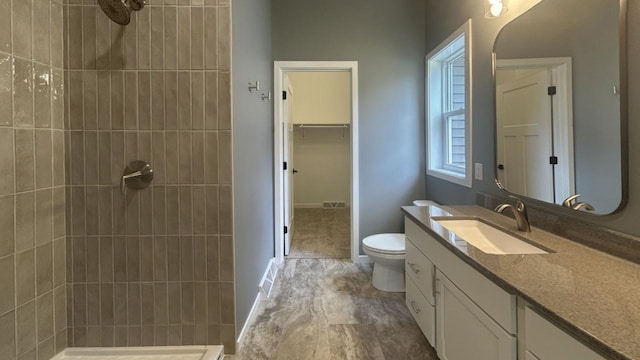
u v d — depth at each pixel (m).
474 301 1.30
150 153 1.81
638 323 0.77
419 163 3.36
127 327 1.87
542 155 1.62
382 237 2.89
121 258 1.84
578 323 0.77
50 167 1.73
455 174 2.72
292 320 2.26
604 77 1.25
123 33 1.77
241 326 2.01
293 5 3.27
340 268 3.24
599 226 1.30
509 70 1.89
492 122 2.10
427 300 1.83
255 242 2.46
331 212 5.97
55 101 1.75
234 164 1.86
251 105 2.33
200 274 1.85
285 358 1.86
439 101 3.21
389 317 2.29
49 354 1.74
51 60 1.71
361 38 3.29
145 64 1.78
